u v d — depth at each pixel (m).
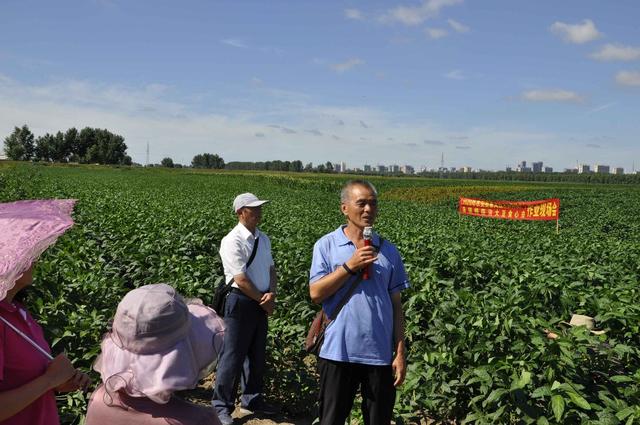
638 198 52.94
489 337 5.04
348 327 3.61
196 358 2.39
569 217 33.12
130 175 81.38
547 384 4.13
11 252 2.40
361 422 4.98
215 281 8.12
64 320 5.77
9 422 2.47
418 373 4.85
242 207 5.30
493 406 4.34
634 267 9.91
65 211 2.89
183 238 11.24
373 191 3.74
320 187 64.31
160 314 2.27
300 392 5.73
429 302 6.41
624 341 5.44
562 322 5.73
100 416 2.39
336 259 3.75
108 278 8.30
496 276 8.09
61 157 151.88
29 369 2.49
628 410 3.70
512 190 65.19
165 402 2.30
